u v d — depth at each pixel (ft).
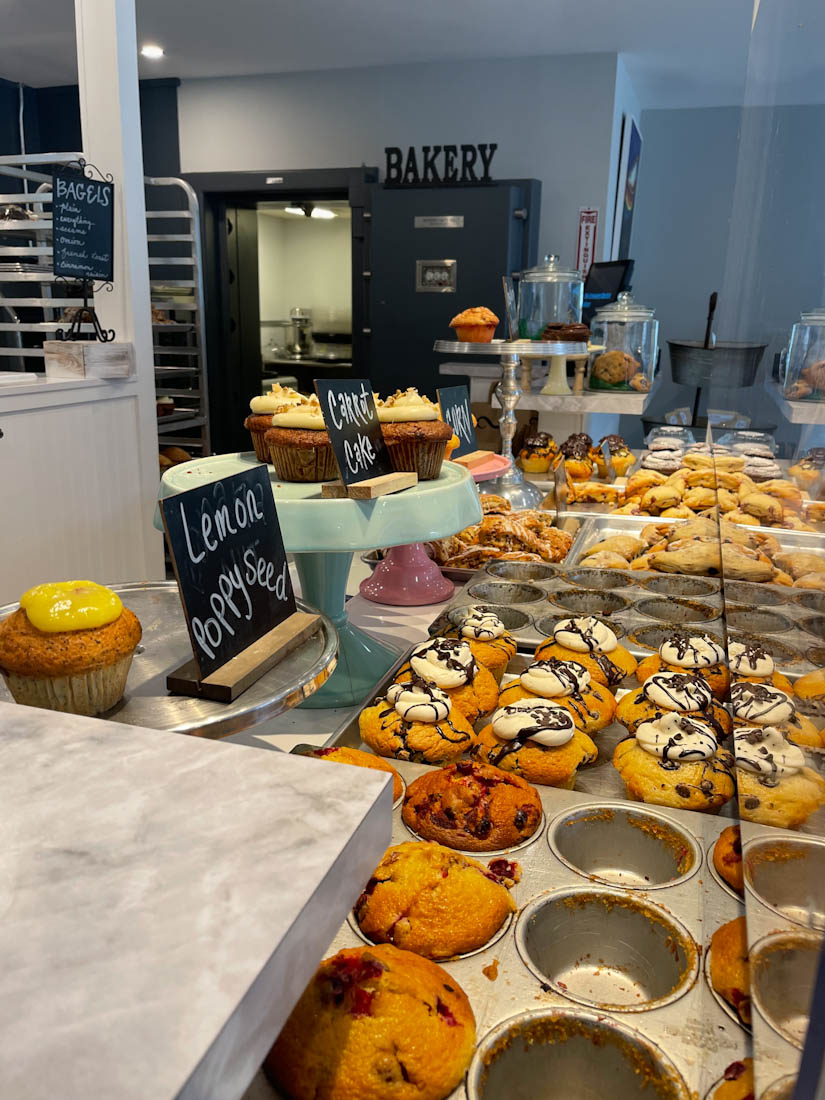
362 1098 1.69
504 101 15.58
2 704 1.71
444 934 2.12
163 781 1.42
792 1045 1.11
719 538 5.01
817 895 1.12
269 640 2.77
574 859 2.71
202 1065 0.87
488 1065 1.82
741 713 2.10
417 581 5.09
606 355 9.43
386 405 4.40
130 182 8.22
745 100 5.02
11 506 7.36
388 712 3.08
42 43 14.61
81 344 7.93
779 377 2.84
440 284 14.55
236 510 2.74
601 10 12.60
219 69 16.17
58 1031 0.91
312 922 1.14
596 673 3.59
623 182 17.10
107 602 2.41
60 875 1.18
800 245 2.53
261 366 18.79
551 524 6.32
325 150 16.65
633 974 2.30
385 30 13.66
